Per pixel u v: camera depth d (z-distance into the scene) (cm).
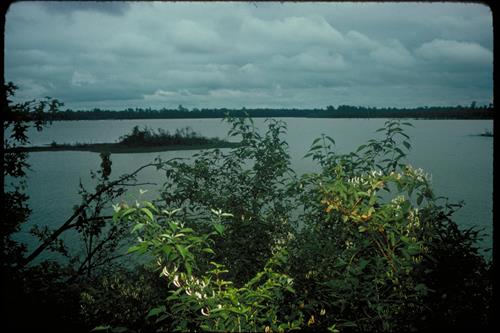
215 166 444
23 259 374
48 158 4434
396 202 302
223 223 387
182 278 263
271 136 449
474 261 281
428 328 255
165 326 279
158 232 260
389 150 349
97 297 316
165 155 4166
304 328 282
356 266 286
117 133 12056
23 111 387
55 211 1617
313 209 354
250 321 250
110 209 637
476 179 1967
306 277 309
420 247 283
